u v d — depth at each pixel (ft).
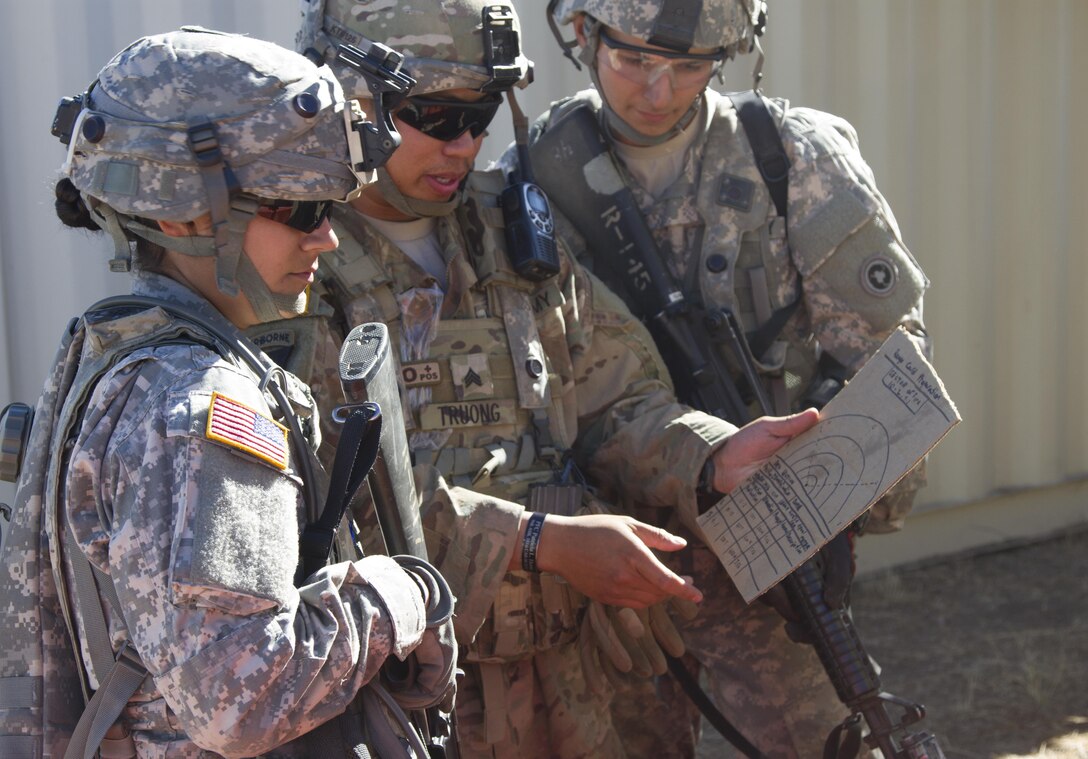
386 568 4.49
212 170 4.18
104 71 4.40
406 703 4.78
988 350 16.81
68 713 4.42
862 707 7.06
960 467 16.80
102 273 10.58
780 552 6.45
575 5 7.85
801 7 14.25
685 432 6.93
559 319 7.07
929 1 15.46
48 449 4.46
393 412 5.06
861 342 7.80
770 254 7.88
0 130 10.03
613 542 6.16
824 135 8.00
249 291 4.43
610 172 7.97
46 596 4.39
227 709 3.80
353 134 4.46
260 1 11.05
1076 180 17.49
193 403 3.98
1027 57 16.65
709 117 8.10
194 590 3.79
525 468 6.79
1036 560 17.26
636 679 7.86
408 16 6.25
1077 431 18.01
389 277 6.48
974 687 13.02
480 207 6.97
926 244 15.88
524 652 6.68
